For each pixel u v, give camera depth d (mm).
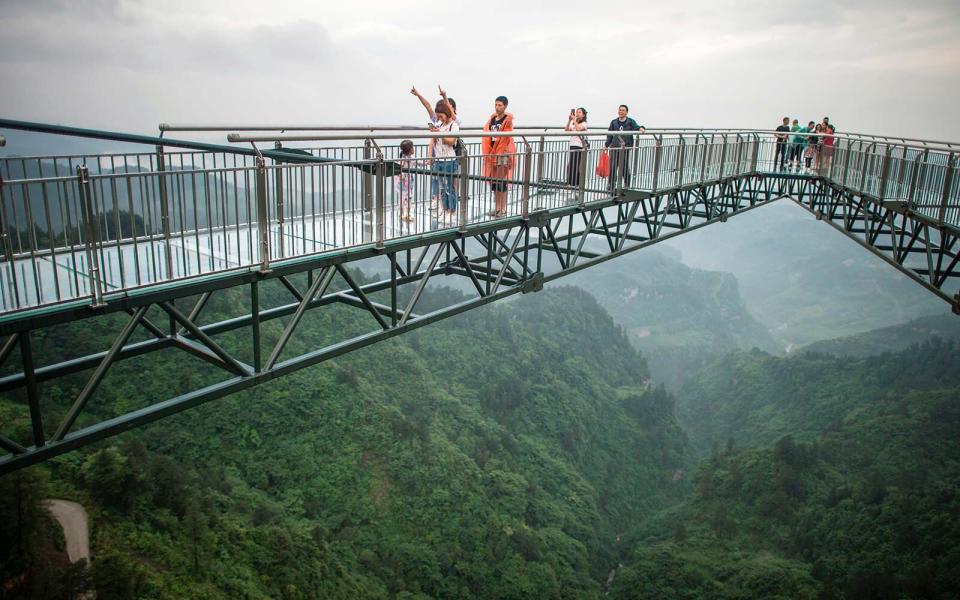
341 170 8180
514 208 11422
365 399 64250
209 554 36375
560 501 78375
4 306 5680
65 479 36000
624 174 13836
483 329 108250
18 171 6203
